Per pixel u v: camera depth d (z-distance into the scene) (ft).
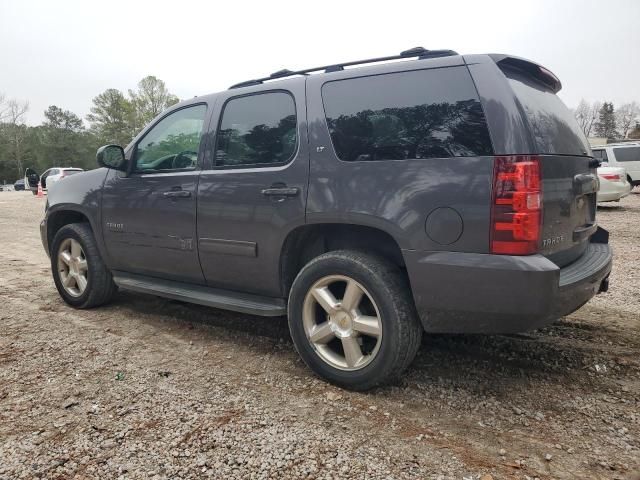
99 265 14.52
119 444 7.71
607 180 46.29
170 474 6.97
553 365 10.62
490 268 7.88
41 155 232.73
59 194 15.42
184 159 12.39
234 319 14.01
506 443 7.77
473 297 8.12
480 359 10.98
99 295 14.73
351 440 7.82
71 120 238.68
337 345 10.23
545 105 9.43
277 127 10.63
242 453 7.47
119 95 222.89
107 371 10.42
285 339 12.42
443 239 8.29
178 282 12.90
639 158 56.49
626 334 12.26
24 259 23.93
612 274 19.36
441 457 7.39
